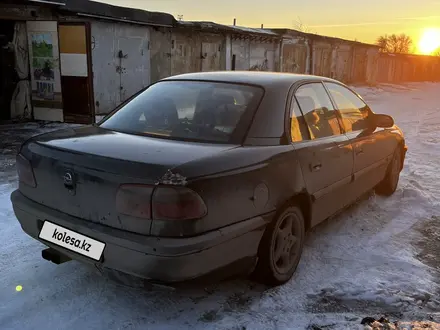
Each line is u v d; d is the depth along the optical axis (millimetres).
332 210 4066
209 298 3201
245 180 2816
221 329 2838
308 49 27391
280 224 3271
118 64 13406
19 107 11945
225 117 3268
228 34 18875
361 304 3201
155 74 15023
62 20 10867
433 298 3303
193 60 16969
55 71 11211
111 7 12523
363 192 4797
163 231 2449
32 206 3025
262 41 21984
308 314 3049
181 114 3414
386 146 5262
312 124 3773
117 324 2855
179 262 2434
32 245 3957
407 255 4047
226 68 19188
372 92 30953
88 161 2691
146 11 13750
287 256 3445
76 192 2746
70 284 3309
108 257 2580
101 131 3373
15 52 11617
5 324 2812
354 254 4039
